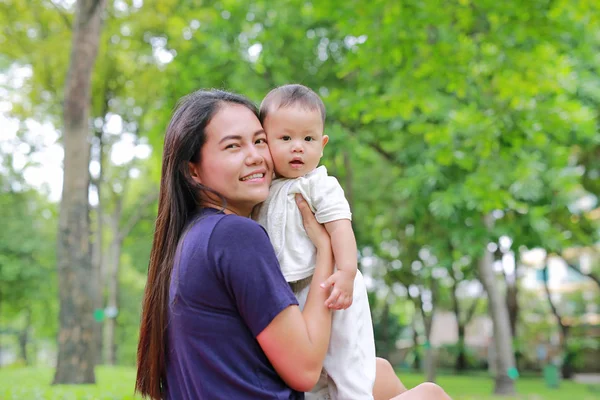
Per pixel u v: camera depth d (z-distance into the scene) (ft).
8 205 74.69
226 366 6.63
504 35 29.60
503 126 30.53
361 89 38.50
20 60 48.16
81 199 34.32
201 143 7.44
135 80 49.78
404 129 42.01
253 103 7.98
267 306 6.61
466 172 39.09
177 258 7.04
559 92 31.89
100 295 62.90
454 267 62.23
